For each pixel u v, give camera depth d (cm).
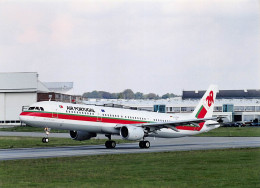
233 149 8762
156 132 10194
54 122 8894
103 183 4528
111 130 9550
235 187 4281
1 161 6488
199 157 7000
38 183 4547
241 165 5909
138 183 4516
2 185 4428
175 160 6569
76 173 5234
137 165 5966
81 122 9162
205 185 4388
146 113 10400
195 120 9869
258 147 9388
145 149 9244
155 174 5112
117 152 8288
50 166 5900
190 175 5025
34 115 8725
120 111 9862
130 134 9162
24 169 5609
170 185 4388
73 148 9588
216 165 5912
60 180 4731
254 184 4444
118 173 5209
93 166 5884
